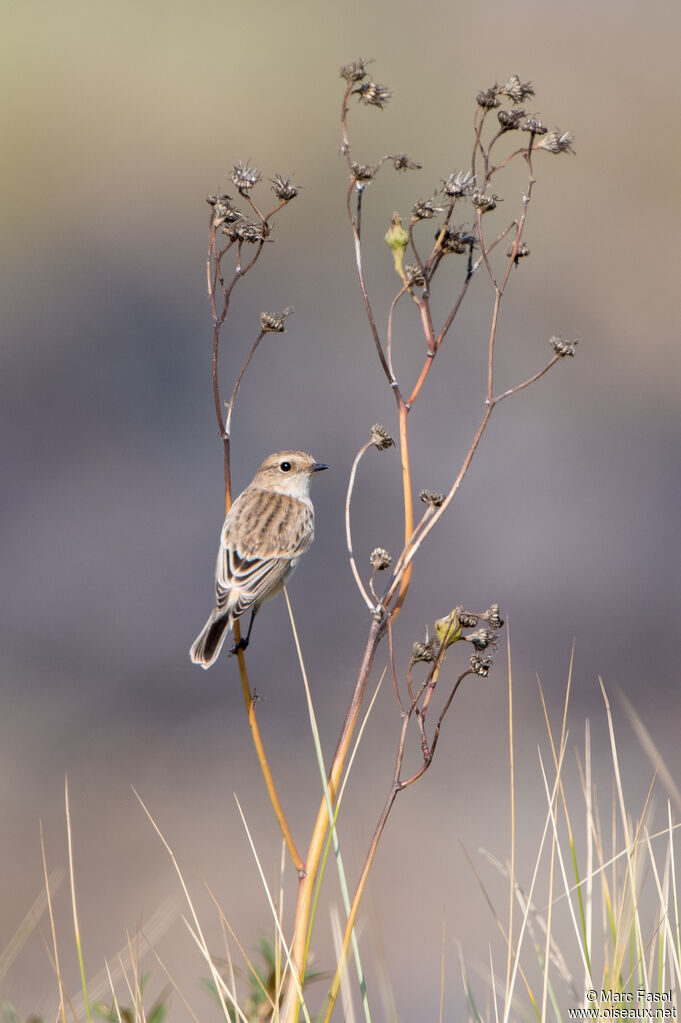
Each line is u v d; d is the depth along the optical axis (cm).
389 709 1485
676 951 519
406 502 513
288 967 504
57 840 1288
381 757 1417
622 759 1384
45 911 1162
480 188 520
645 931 668
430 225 2441
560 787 553
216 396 543
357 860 1213
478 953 1078
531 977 699
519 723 1456
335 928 530
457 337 2212
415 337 2192
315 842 498
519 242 513
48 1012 616
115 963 904
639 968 510
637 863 540
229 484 546
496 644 495
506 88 519
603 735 1439
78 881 1217
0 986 613
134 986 577
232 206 536
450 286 2309
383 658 1557
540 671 1562
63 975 1049
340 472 1884
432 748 491
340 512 1811
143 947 651
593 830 618
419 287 526
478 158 2734
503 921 1102
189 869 1230
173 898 1167
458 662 1554
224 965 564
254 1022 535
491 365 505
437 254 523
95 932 1137
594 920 625
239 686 1545
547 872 1159
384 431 514
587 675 1552
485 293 2309
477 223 522
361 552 1739
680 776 1338
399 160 516
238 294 2289
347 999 498
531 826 1255
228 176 536
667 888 530
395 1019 561
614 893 543
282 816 500
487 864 1205
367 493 1850
